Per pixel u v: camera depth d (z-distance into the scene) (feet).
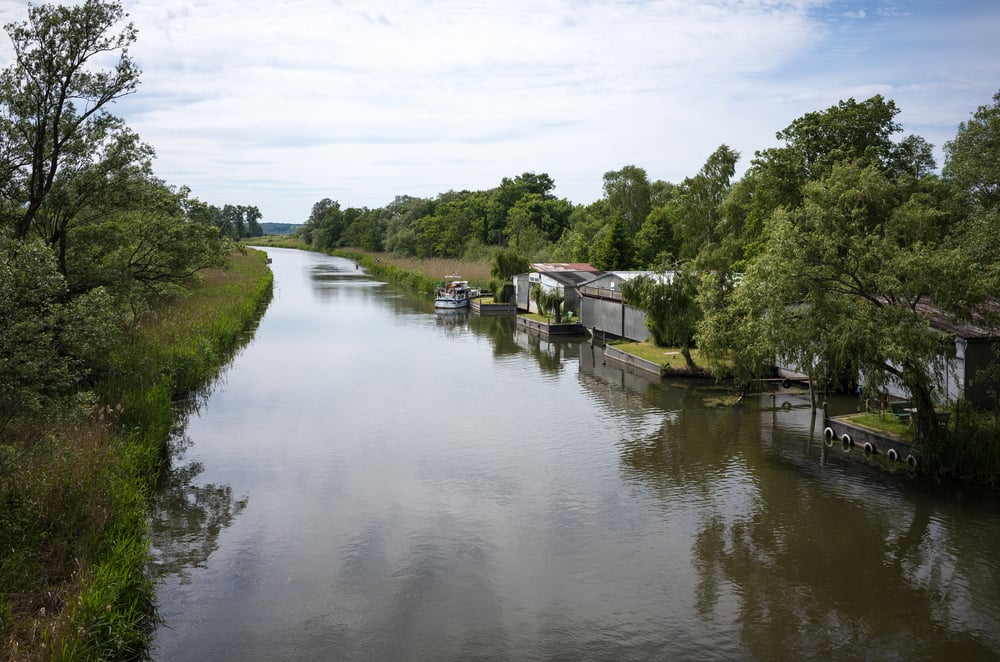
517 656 42.14
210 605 47.47
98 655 37.88
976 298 66.13
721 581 51.03
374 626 45.24
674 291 121.39
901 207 113.29
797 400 102.06
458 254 402.31
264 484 70.13
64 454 53.26
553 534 58.90
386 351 149.59
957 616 46.24
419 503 65.46
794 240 72.79
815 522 60.54
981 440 68.80
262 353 145.48
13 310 46.78
